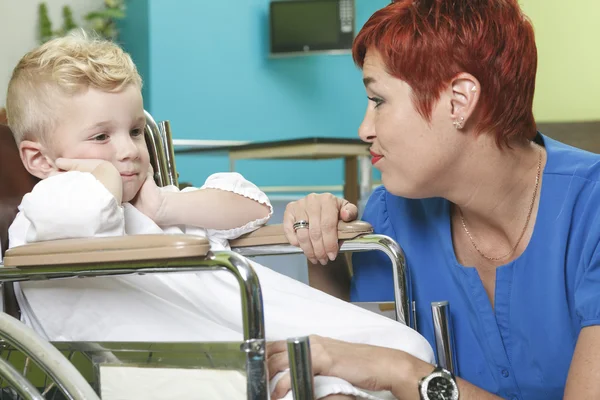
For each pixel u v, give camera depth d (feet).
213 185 3.89
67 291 3.24
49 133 3.50
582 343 3.14
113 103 3.48
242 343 2.51
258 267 3.73
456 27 3.28
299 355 2.47
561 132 12.69
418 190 3.56
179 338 3.12
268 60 27.27
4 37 22.68
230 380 2.55
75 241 2.76
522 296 3.56
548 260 3.48
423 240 3.98
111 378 2.80
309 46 26.86
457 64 3.28
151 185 3.74
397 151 3.47
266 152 14.25
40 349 2.69
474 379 3.81
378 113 3.50
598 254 3.26
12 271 2.90
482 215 3.65
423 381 3.01
